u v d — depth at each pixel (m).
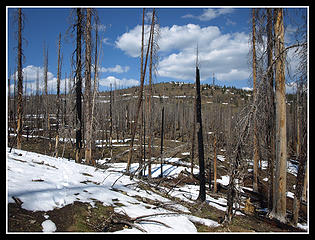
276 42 8.66
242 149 7.14
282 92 8.81
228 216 7.29
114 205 6.06
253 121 7.11
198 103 10.81
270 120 9.38
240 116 7.23
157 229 5.31
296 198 9.05
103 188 7.12
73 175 7.43
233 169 7.27
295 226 8.78
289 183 17.88
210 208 9.91
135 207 6.41
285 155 8.97
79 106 12.20
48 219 4.33
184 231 5.60
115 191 7.43
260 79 8.30
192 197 11.88
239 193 7.62
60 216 4.57
